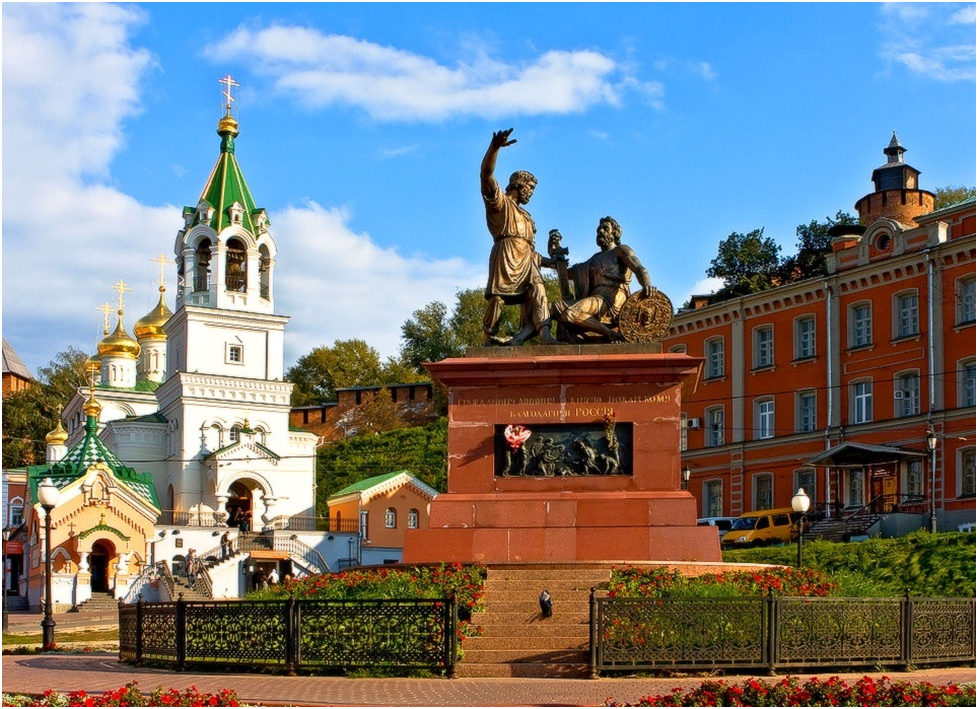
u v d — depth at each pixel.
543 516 26.52
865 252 72.19
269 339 90.94
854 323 72.44
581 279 29.12
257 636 21.38
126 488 72.44
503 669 20.70
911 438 67.94
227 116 92.81
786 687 16.80
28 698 16.70
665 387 26.97
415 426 110.56
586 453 26.78
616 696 17.64
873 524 62.12
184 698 16.70
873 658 20.86
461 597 23.05
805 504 40.56
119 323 104.88
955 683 18.95
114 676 21.30
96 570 72.81
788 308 76.25
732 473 78.19
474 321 122.50
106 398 100.31
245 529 82.56
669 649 19.94
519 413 27.17
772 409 76.69
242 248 91.38
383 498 82.75
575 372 27.06
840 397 72.38
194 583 66.00
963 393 65.94
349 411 113.94
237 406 88.62
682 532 26.14
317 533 77.12
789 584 24.09
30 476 75.62
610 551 26.11
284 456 86.69
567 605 22.94
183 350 88.94
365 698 17.61
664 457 26.70
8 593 76.69
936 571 44.06
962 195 99.62
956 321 66.44
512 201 29.20
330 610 20.92
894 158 77.50
